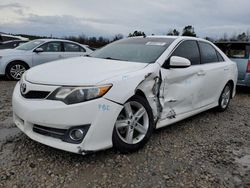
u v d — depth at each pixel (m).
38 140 3.12
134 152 3.54
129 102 3.38
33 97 3.17
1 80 9.09
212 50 5.37
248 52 7.91
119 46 4.69
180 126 4.73
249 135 4.53
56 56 9.79
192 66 4.55
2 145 3.54
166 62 4.00
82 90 2.98
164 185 2.87
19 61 9.15
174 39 4.57
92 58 4.27
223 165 3.39
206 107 5.13
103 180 2.88
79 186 2.76
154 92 3.75
